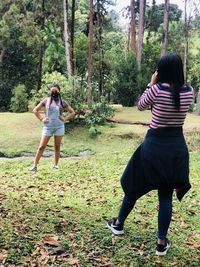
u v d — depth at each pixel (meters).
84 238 4.05
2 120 15.08
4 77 23.44
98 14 19.50
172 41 34.94
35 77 23.98
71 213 4.98
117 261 3.63
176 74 3.45
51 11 25.86
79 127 14.20
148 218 4.93
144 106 3.58
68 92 14.44
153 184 3.53
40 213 4.86
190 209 5.43
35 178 7.68
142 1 24.73
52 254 3.70
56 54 23.00
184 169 3.50
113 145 13.15
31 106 19.58
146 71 22.47
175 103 3.39
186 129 13.92
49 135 8.22
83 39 23.67
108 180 7.47
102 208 5.39
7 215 4.70
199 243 4.18
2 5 22.67
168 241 3.88
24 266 3.47
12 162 9.40
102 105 14.91
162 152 3.45
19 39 22.34
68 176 7.87
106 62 22.38
